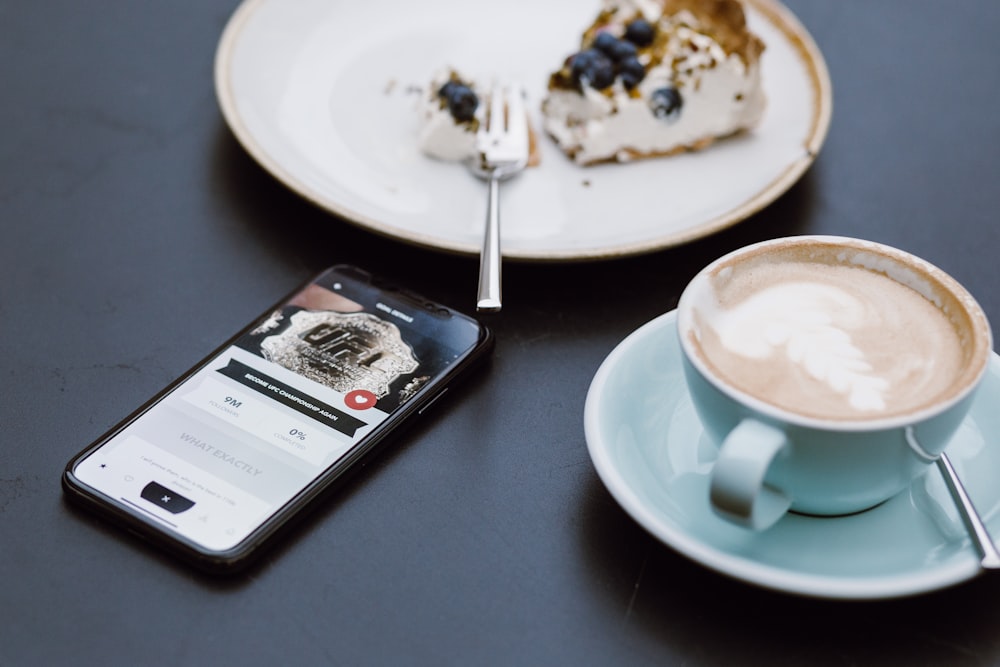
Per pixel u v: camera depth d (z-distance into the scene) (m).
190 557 0.61
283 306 0.75
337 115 0.98
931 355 0.60
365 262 0.84
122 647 0.59
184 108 1.02
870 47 1.10
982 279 0.83
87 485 0.63
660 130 0.94
